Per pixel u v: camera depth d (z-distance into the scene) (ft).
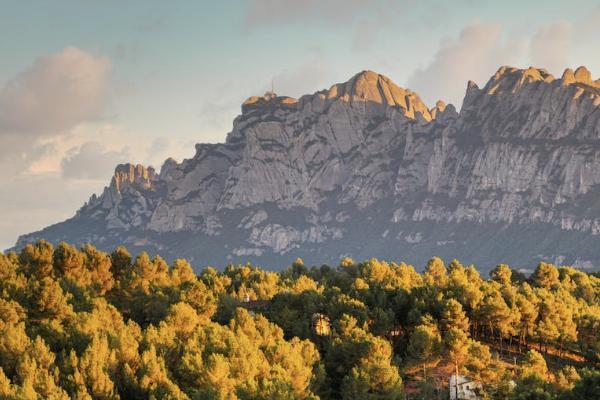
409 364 486.38
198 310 529.45
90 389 357.41
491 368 489.67
